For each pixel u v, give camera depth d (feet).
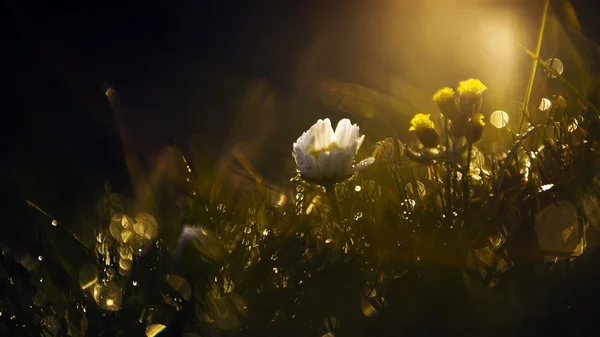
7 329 1.71
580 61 1.95
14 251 1.85
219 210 1.83
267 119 2.93
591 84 1.89
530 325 1.58
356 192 1.78
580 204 1.65
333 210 1.71
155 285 1.72
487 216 1.66
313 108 2.96
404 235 1.66
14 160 3.11
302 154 1.69
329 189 1.70
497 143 1.84
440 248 1.63
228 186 1.94
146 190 1.95
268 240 1.73
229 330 1.66
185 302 1.69
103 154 2.99
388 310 1.61
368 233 1.69
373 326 1.62
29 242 1.90
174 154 1.99
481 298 1.60
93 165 2.79
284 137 2.70
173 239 1.78
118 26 6.13
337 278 1.65
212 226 1.78
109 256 1.79
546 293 1.59
